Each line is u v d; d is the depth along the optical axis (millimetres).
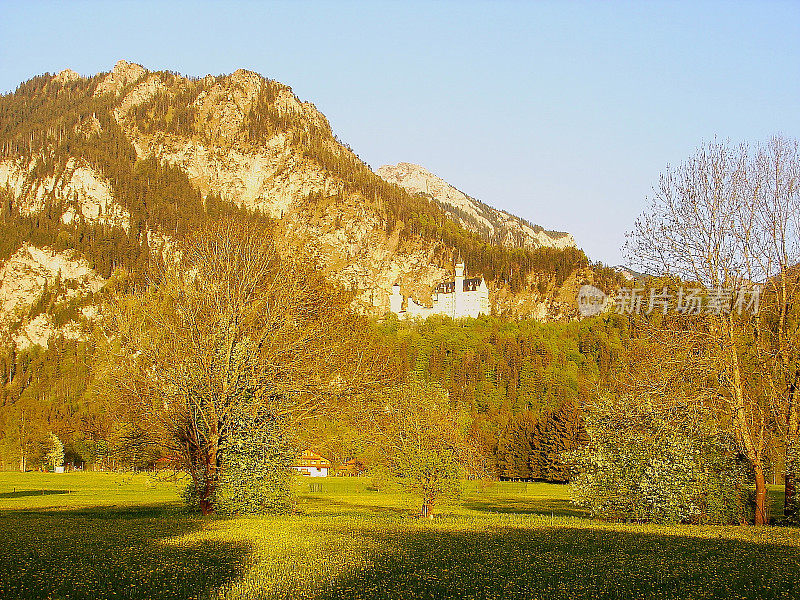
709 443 35906
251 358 37625
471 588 18484
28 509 46812
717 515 35969
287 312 40250
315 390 40781
